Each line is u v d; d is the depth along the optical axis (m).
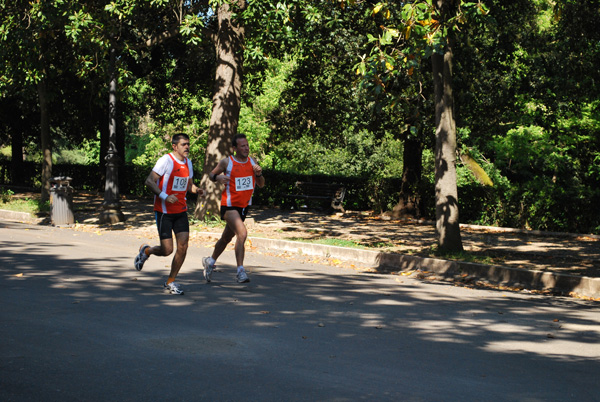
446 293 9.12
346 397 4.35
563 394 4.66
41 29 17.39
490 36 20.06
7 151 53.75
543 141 29.02
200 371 4.80
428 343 6.08
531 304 8.52
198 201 16.95
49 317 6.44
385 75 11.80
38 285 8.20
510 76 20.39
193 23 16.02
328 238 14.77
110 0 16.95
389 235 16.20
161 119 31.61
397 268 11.70
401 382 4.77
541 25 22.12
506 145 29.05
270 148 43.16
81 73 19.28
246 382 4.58
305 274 10.35
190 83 28.34
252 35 16.12
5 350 5.19
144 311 6.91
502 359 5.61
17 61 18.77
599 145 30.72
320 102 23.84
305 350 5.59
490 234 17.61
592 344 6.33
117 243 13.20
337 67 21.67
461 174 29.12
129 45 17.78
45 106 20.19
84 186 31.70
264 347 5.62
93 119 28.75
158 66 27.48
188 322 6.47
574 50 18.44
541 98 21.88
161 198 7.75
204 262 9.01
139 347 5.43
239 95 17.28
